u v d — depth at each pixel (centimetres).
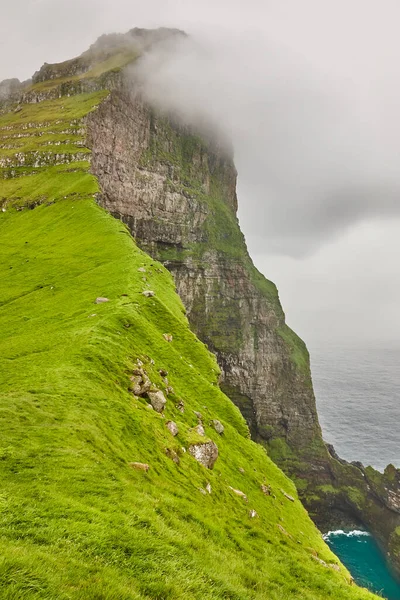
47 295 8812
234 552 2345
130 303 7406
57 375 3909
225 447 5578
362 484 17875
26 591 1170
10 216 16938
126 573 1558
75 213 15162
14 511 1778
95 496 2153
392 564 14025
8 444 2475
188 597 1562
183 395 5922
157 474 3022
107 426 3200
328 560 3872
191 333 8231
